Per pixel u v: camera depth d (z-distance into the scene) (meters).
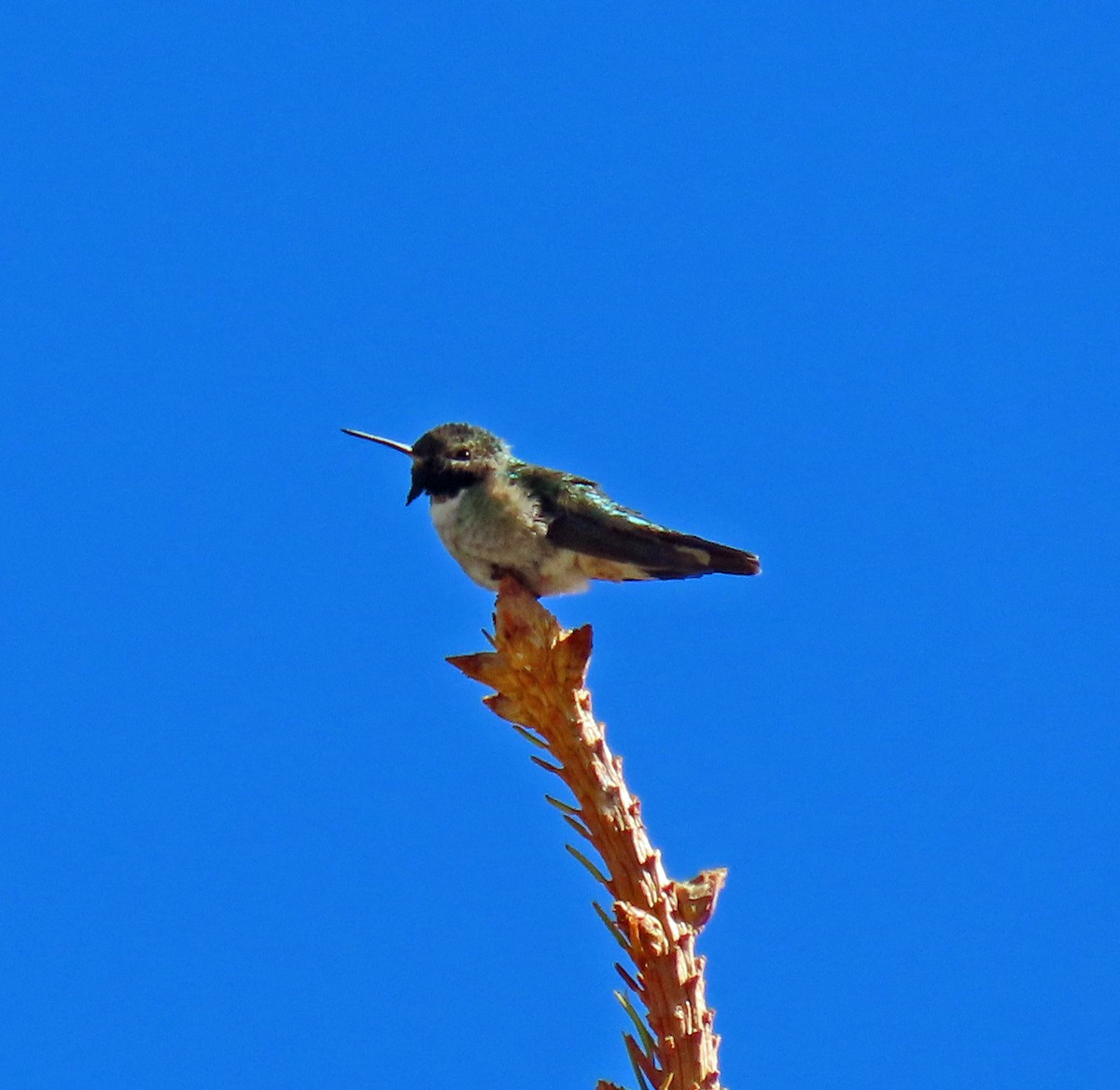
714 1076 7.32
